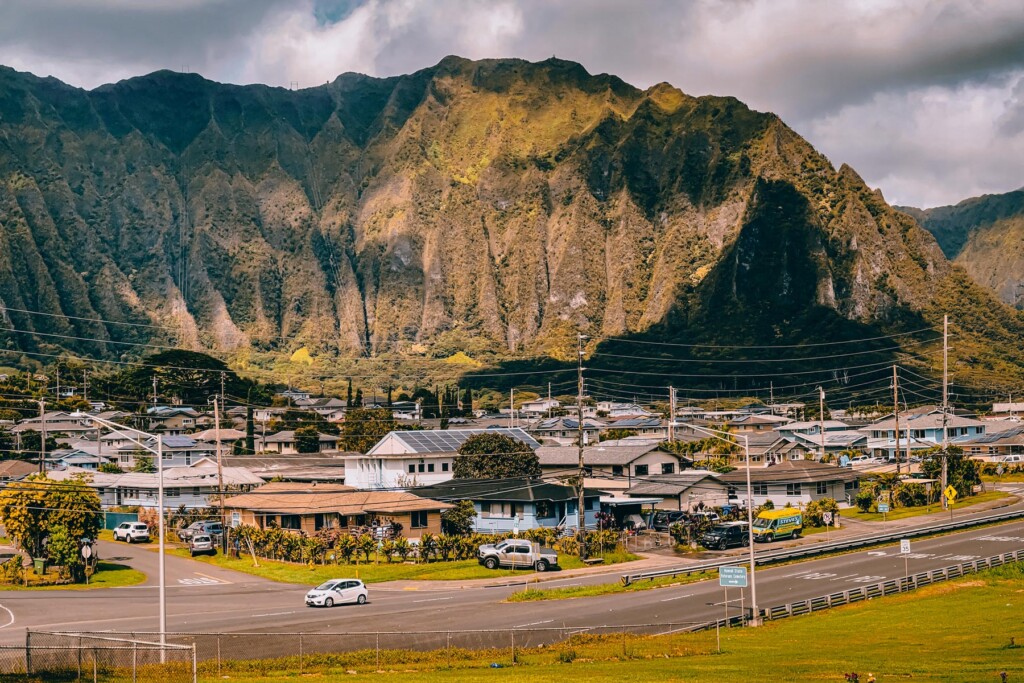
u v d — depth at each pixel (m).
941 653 44.81
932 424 173.62
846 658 44.28
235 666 43.06
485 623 56.94
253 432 180.38
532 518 95.94
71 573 78.12
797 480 113.88
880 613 58.69
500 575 79.00
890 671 39.88
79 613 62.50
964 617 55.25
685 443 153.12
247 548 90.69
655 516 104.31
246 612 62.44
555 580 76.69
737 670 41.25
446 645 50.16
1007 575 68.19
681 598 65.75
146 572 82.06
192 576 80.25
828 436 181.25
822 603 61.81
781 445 152.38
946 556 80.25
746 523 94.25
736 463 150.00
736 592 67.75
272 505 97.00
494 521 98.56
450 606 63.94
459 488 103.44
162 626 44.84
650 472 118.69
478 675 41.19
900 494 118.81
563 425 194.38
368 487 125.25
